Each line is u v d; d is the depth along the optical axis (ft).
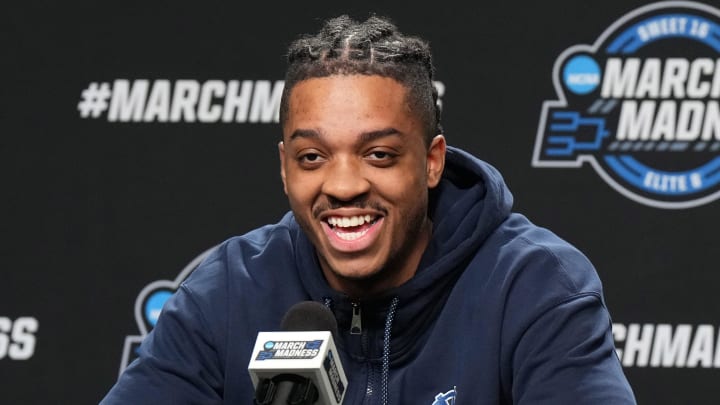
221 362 24.79
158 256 41.91
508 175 40.98
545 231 25.36
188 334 24.71
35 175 42.09
